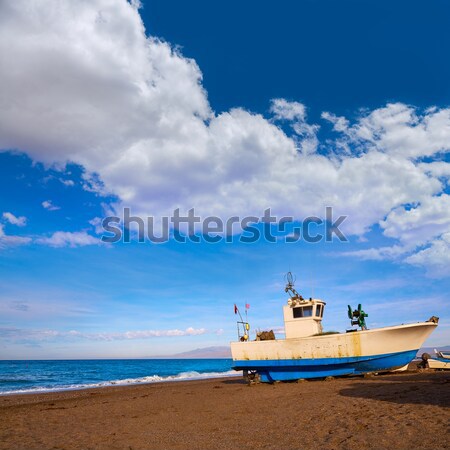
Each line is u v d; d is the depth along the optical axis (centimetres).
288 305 2667
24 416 1659
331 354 2392
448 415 934
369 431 884
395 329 2344
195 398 2027
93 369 9681
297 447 820
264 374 2548
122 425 1291
